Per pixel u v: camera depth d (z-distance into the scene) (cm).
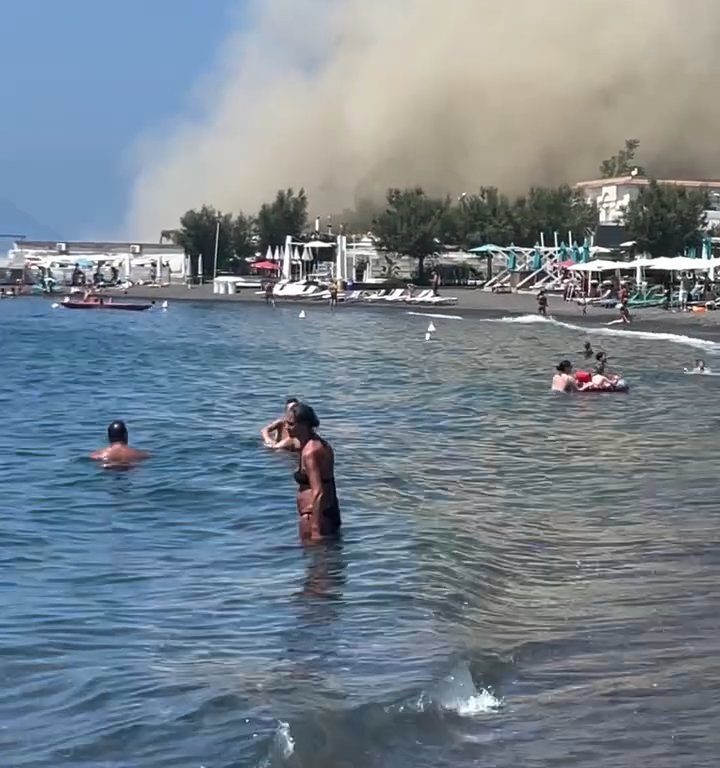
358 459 2108
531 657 935
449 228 13762
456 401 3209
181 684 852
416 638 981
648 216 10444
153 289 14062
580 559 1310
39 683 863
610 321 7519
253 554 1335
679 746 744
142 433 2473
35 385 3762
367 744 737
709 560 1291
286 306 10862
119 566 1282
